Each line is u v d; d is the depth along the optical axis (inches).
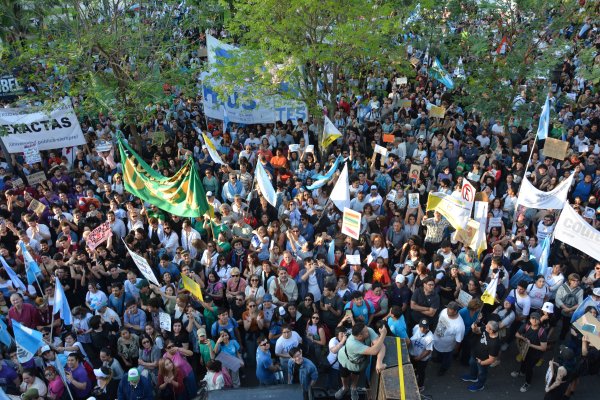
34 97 687.7
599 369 451.8
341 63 704.4
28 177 641.0
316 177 635.5
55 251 537.6
